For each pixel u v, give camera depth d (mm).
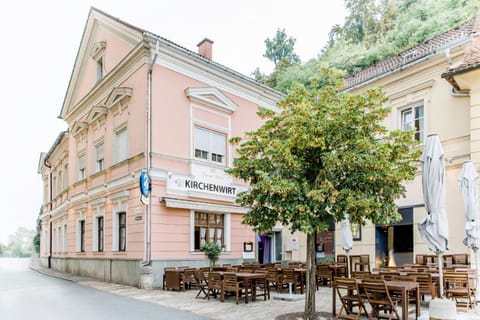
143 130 15070
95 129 19547
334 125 7730
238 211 17734
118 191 16531
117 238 16594
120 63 16766
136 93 15828
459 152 14031
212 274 11133
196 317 8664
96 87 19062
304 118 7668
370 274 9320
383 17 34094
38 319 8672
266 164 8211
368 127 7906
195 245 16109
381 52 28094
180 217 15406
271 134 8570
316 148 7867
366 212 7117
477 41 13609
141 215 14680
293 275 11688
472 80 12836
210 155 17234
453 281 9219
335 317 8383
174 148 15602
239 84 18797
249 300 11000
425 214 14695
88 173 19984
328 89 8398
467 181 10680
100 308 9922
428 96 15344
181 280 13422
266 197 7906
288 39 47562
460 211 13625
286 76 35344
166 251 14734
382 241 16375
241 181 18391
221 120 17844
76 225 21234
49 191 30609
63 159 25922
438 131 14859
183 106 16188
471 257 12359
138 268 14484
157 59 15391
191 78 16688
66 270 23000
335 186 7660
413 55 18000
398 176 7297
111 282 16391
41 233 34938
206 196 16500
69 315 9070
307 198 7551
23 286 15477
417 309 7844
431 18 26078
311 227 7406
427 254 14461
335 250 18109
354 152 7453
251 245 18266
